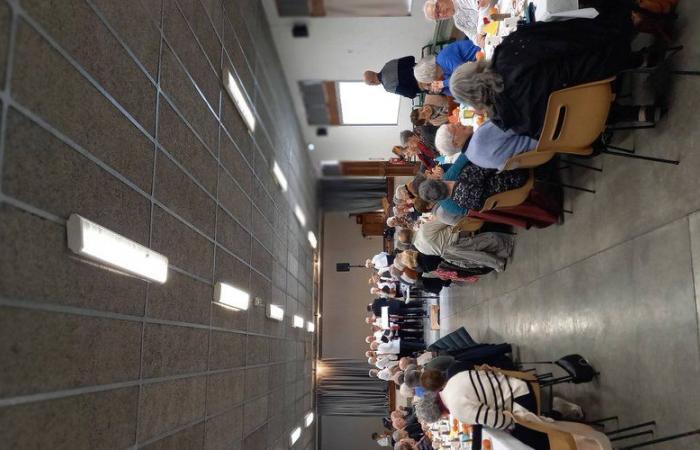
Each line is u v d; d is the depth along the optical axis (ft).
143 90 9.09
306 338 30.60
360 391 39.55
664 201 10.10
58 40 6.61
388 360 31.65
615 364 11.50
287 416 23.22
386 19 20.07
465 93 9.45
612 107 10.21
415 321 36.60
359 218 40.81
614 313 11.60
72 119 6.89
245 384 15.65
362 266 40.83
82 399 7.07
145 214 9.08
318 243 37.27
